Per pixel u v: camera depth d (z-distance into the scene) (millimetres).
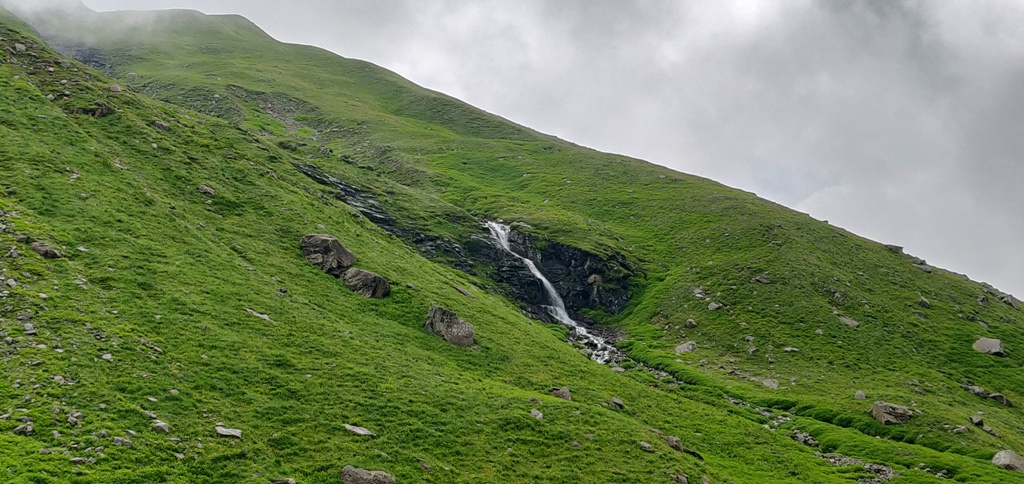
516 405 42344
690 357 82000
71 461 23484
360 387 38938
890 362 81062
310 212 72062
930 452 53531
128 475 23938
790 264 104500
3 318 32219
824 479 45844
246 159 81062
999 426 64250
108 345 33219
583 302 104688
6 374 27922
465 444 35656
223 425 30219
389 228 98438
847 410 64625
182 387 32250
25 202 45844
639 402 54844
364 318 52812
